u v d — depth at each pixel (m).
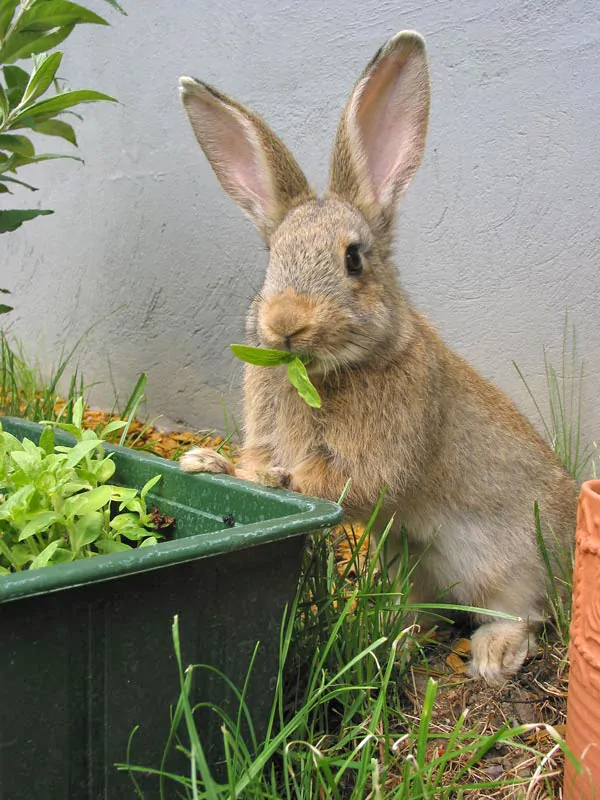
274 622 0.42
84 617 0.37
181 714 0.39
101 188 0.93
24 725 0.36
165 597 0.39
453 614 0.60
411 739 0.42
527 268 0.70
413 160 0.57
